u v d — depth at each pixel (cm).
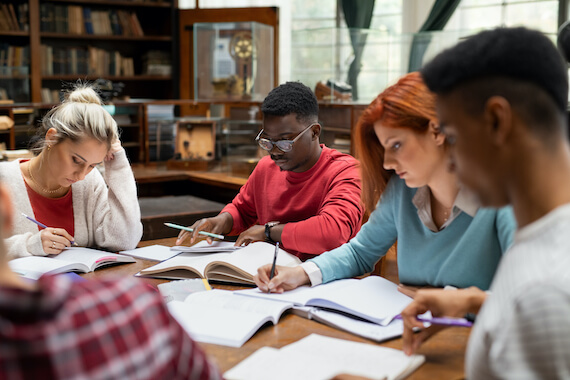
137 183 427
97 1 586
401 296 148
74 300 63
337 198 203
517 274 66
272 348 122
